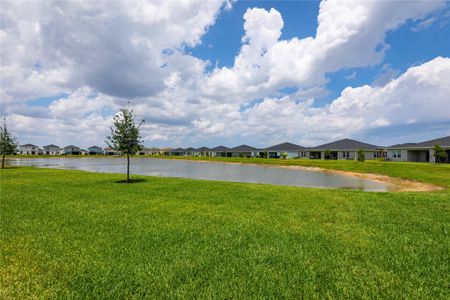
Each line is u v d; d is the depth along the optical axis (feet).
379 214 27.35
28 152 429.79
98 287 12.78
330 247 17.87
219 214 27.12
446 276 13.87
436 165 119.44
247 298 11.87
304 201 34.55
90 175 74.38
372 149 206.69
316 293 12.27
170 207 30.53
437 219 25.30
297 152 267.80
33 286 12.78
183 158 311.88
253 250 17.22
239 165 190.08
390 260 15.84
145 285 12.88
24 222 23.77
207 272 14.23
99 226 22.62
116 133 61.72
